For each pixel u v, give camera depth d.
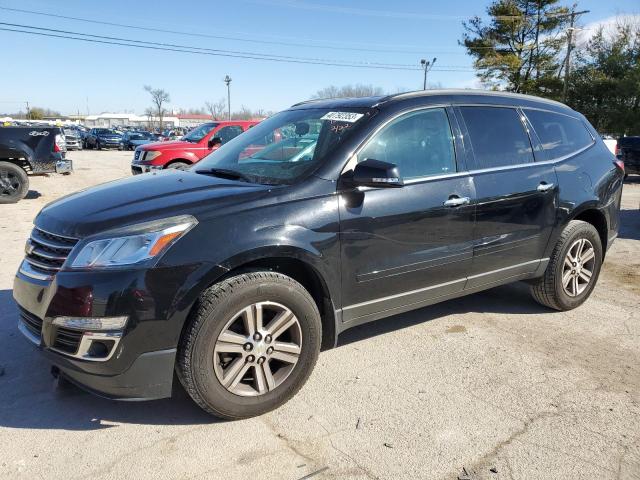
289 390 3.13
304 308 3.10
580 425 3.02
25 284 3.02
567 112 4.88
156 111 102.69
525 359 3.83
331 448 2.78
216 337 2.83
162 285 2.70
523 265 4.34
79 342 2.68
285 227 3.02
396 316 4.64
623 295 5.30
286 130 3.91
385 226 3.41
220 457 2.70
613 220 5.05
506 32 39.62
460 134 3.93
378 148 3.50
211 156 4.24
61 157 10.98
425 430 2.95
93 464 2.63
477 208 3.87
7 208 9.95
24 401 3.19
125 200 3.10
